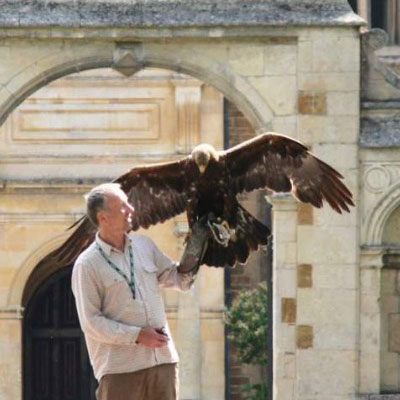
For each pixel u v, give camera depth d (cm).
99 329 1645
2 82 2859
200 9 2834
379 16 4097
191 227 1698
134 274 1658
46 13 2833
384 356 2873
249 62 2853
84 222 1730
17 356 4106
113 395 1666
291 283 2847
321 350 2847
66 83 4125
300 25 2828
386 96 2862
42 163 4131
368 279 2852
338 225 2844
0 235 4138
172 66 2862
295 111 2852
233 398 4138
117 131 4144
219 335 4131
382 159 2845
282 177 1738
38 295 4259
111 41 2844
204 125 4144
